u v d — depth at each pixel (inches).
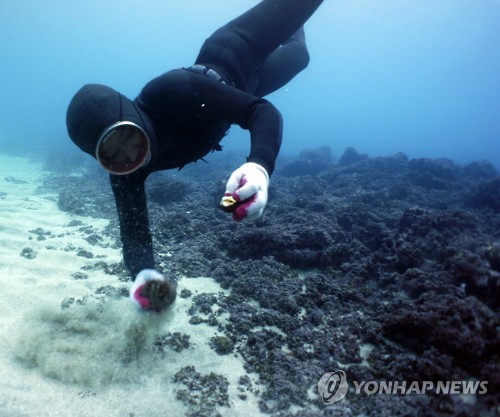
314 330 80.5
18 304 79.2
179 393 58.8
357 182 262.4
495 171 328.2
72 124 43.7
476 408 55.5
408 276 99.5
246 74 70.9
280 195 215.0
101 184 257.9
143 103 53.9
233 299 92.0
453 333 67.7
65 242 128.5
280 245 115.5
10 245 117.0
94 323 72.0
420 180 259.6
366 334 78.2
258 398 60.7
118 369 61.9
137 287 50.6
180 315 83.6
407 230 125.0
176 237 135.8
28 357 61.9
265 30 71.4
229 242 123.8
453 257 95.4
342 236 128.1
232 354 71.7
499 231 154.8
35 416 50.6
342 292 95.6
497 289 86.2
